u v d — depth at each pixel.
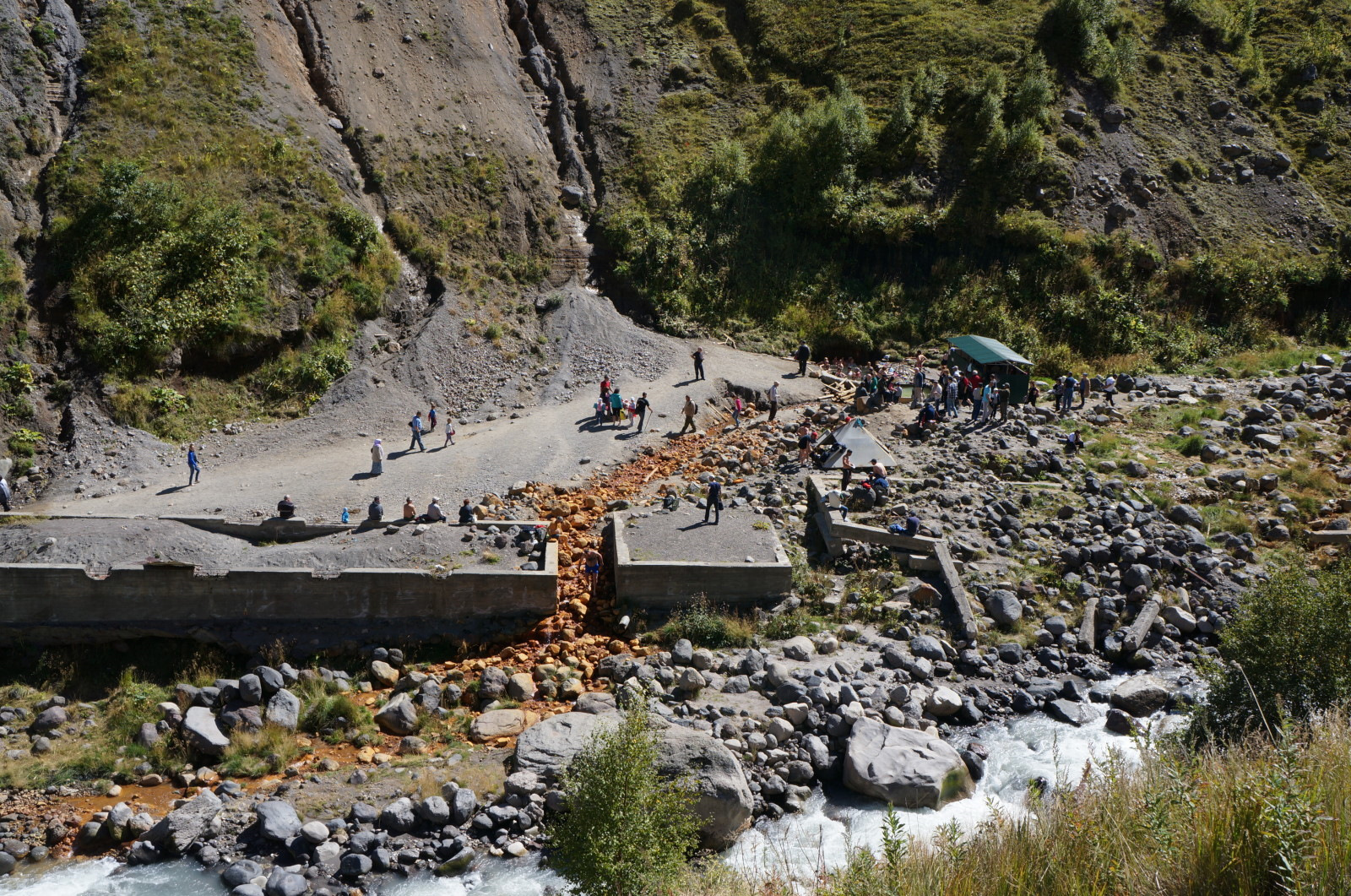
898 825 9.34
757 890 11.94
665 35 58.38
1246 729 11.83
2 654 23.45
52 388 34.75
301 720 21.17
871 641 23.72
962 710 21.19
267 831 17.20
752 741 19.36
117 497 30.14
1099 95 53.91
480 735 20.45
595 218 48.69
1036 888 8.22
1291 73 57.34
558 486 30.83
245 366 37.81
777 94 54.81
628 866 12.95
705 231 47.47
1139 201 49.91
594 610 25.31
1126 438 33.47
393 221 44.66
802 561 26.44
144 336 35.94
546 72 55.78
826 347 44.91
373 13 53.16
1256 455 31.69
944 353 43.97
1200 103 55.06
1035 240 47.00
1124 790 9.27
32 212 38.59
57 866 17.06
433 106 50.38
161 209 38.47
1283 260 48.47
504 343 41.69
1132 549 26.44
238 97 45.25
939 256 47.59
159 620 23.75
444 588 24.30
